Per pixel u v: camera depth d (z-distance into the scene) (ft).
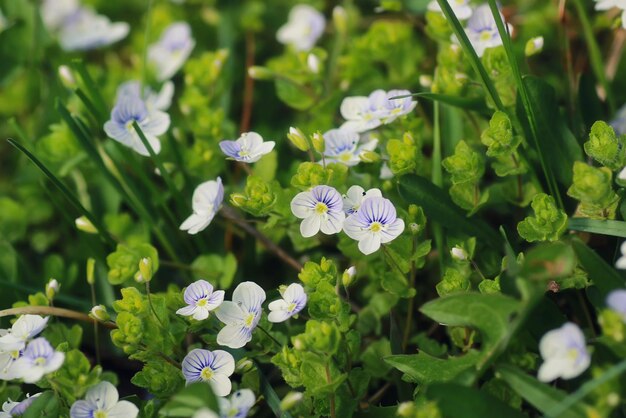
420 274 0.80
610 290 0.68
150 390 0.71
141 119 0.80
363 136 0.81
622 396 0.65
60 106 0.80
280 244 0.85
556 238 0.71
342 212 0.71
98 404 0.69
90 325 0.83
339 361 0.72
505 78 0.77
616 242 0.74
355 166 0.78
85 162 0.87
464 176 0.74
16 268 0.83
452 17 0.73
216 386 0.70
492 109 0.78
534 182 0.76
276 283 0.84
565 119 0.80
